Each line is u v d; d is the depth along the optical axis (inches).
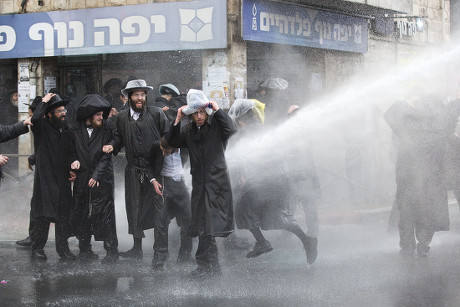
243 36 571.8
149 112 341.4
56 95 360.8
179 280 305.0
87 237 364.8
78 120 359.6
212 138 304.7
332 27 677.9
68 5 610.2
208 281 300.0
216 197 303.1
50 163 358.6
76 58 628.7
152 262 334.0
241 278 305.6
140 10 585.9
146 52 606.9
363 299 265.1
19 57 629.9
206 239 307.4
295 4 626.5
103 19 597.6
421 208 348.8
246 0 571.8
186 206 344.5
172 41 577.9
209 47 569.3
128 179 344.8
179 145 311.6
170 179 340.8
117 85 617.0
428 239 350.9
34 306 263.6
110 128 362.3
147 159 337.7
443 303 258.8
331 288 283.6
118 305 262.4
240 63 578.9
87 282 304.8
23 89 637.3
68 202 363.3
